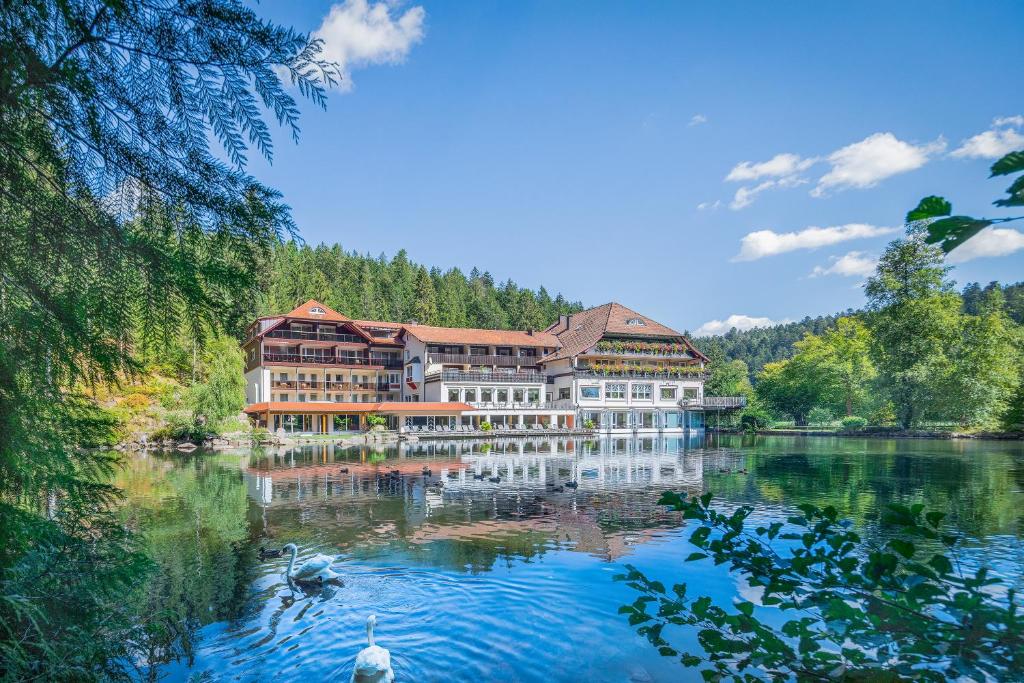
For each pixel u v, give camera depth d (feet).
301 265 251.39
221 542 34.19
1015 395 128.57
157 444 110.73
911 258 138.92
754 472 67.97
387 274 328.49
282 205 8.08
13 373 7.70
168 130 7.45
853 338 194.39
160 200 7.82
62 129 7.29
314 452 99.50
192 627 21.72
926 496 48.98
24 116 7.09
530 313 308.40
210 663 18.95
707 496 8.20
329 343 162.09
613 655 19.31
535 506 44.93
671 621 7.94
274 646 20.18
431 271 356.18
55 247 7.48
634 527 37.19
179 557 30.91
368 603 24.00
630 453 96.99
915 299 138.41
